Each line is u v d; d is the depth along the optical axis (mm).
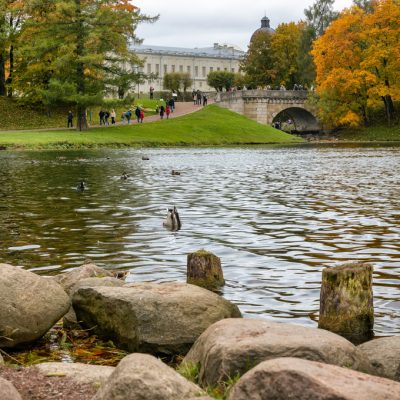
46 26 68438
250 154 55125
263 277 11930
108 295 8430
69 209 21062
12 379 6520
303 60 113438
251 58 127438
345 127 100562
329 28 93062
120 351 8094
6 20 84188
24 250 14500
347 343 6414
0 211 20688
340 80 91875
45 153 54406
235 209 20891
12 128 77000
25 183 29953
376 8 95562
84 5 67750
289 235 16125
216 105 101688
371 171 36031
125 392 5492
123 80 68125
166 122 82688
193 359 6809
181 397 5527
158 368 5719
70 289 9594
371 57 89438
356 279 8891
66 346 8250
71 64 68000
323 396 4816
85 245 15031
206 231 16781
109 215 19703
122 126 76688
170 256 13797
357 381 4973
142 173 35438
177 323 7969
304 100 105500
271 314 9719
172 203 22469
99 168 39031
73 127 77750
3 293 8039
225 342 6449
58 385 6387
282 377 5016
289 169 38156
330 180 30922
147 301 8133
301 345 6195
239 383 5180
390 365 6664
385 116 98000
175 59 178625
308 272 12320
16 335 7953
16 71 84188
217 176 33531
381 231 16531
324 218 18766
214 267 11312
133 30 69750
